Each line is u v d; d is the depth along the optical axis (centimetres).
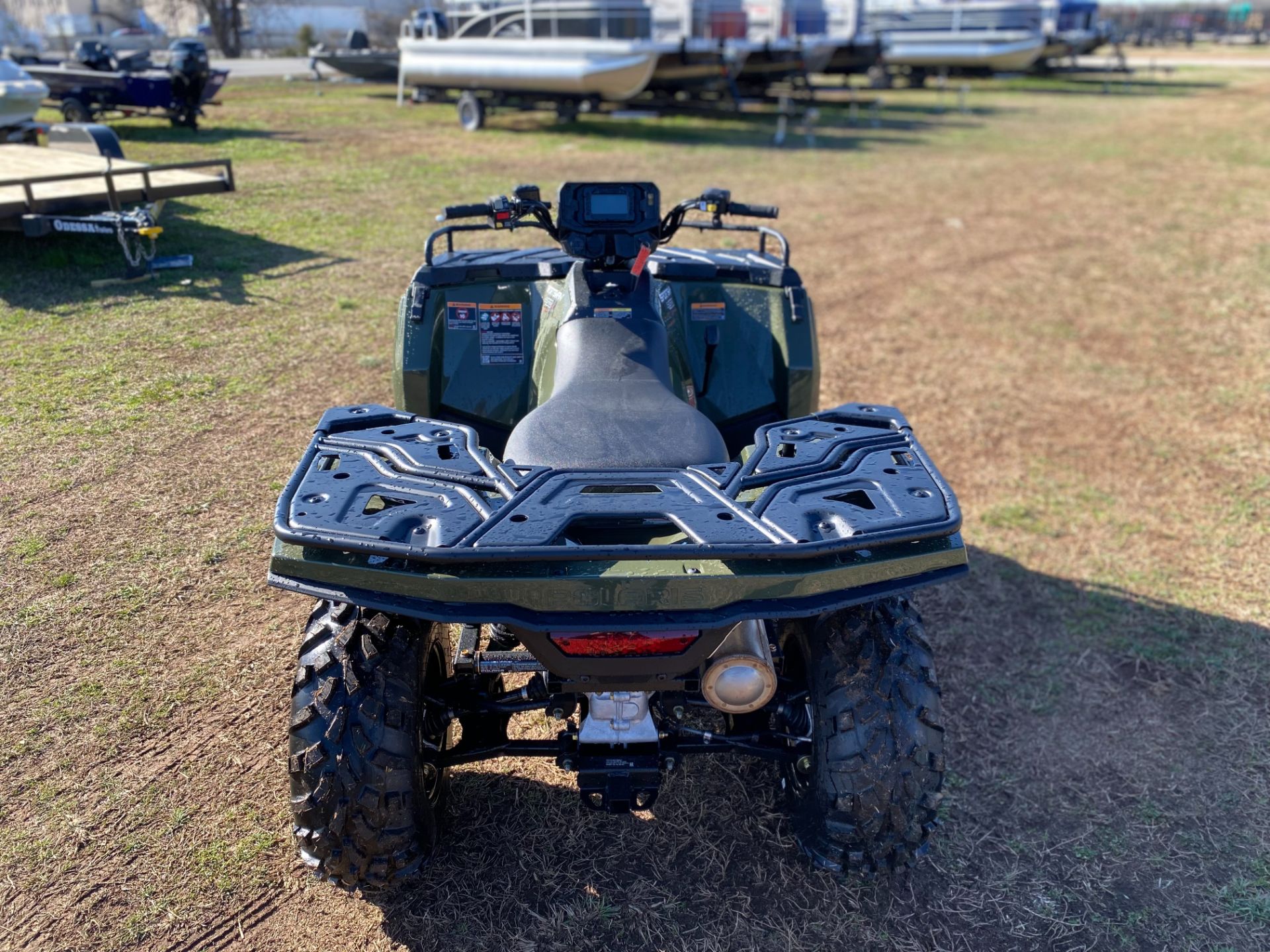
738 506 233
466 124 1752
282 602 396
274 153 1373
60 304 704
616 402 277
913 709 249
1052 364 736
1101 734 360
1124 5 7188
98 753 317
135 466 484
